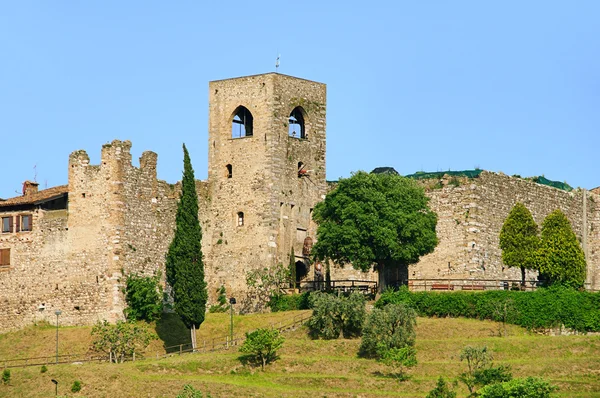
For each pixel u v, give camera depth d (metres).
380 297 163.12
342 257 166.50
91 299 165.38
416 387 144.12
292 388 144.88
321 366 149.38
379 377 146.50
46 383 147.12
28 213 169.38
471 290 165.62
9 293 169.62
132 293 165.25
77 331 163.62
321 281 173.50
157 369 149.50
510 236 170.38
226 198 174.38
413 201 166.38
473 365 146.88
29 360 159.75
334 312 157.25
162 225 169.75
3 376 148.38
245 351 150.62
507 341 153.25
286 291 171.88
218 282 173.75
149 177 169.00
